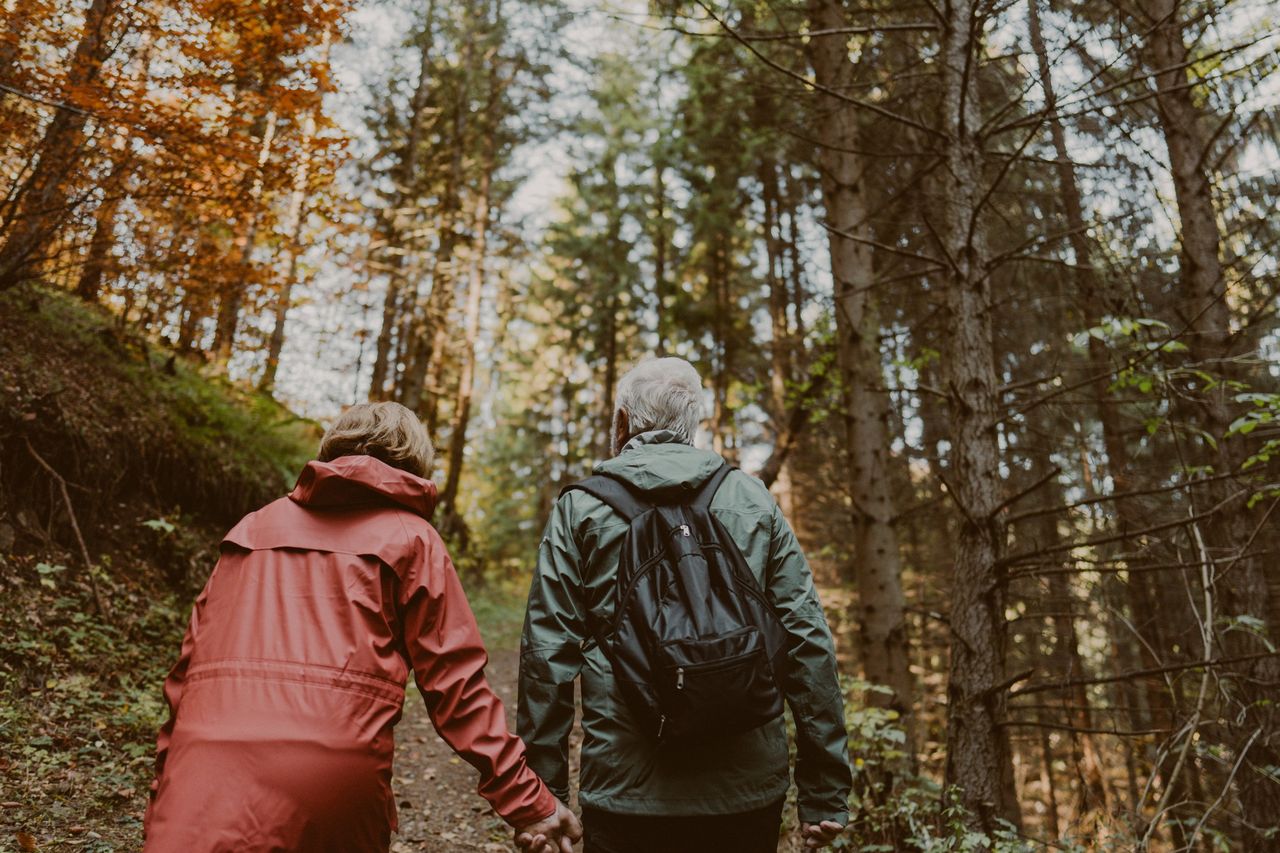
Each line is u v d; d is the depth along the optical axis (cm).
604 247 1919
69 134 491
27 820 314
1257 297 562
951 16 401
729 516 178
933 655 1066
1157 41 579
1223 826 475
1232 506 516
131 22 471
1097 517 558
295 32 502
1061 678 336
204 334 848
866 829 394
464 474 3012
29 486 542
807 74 710
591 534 176
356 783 139
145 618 554
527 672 170
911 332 641
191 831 129
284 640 147
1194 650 490
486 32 1450
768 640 165
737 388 867
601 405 2208
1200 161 574
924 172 446
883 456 632
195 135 488
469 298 1614
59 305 683
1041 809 973
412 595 158
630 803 160
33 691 420
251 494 754
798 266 1370
